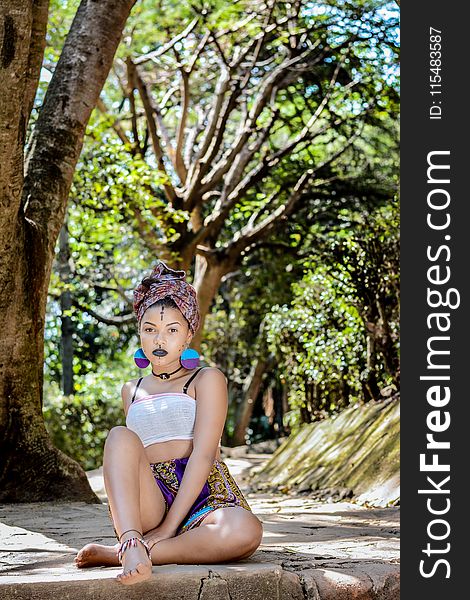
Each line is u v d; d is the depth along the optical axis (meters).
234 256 18.59
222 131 17.89
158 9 17.11
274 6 17.17
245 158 18.61
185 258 17.91
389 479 8.14
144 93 17.70
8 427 8.24
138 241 18.36
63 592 3.46
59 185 8.72
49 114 8.93
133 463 3.76
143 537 3.78
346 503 8.26
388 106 17.92
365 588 3.87
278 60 19.70
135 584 3.53
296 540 5.34
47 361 28.23
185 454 4.05
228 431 22.97
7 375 8.22
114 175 16.14
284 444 14.00
